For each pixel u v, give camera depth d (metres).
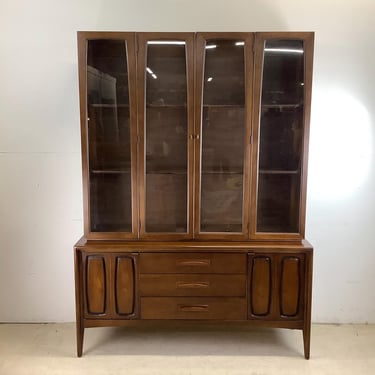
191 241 2.04
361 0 2.20
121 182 2.05
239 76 1.96
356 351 2.11
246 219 2.02
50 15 2.22
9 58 2.24
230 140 2.02
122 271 1.99
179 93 1.99
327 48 2.24
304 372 1.91
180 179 2.05
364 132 2.30
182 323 2.03
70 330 2.34
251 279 1.99
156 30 2.23
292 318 2.01
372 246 2.38
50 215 2.37
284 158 2.04
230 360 2.01
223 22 2.23
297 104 1.99
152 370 1.92
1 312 2.42
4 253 2.39
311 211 2.37
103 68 1.96
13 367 1.95
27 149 2.31
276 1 2.21
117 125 2.01
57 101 2.28
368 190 2.35
